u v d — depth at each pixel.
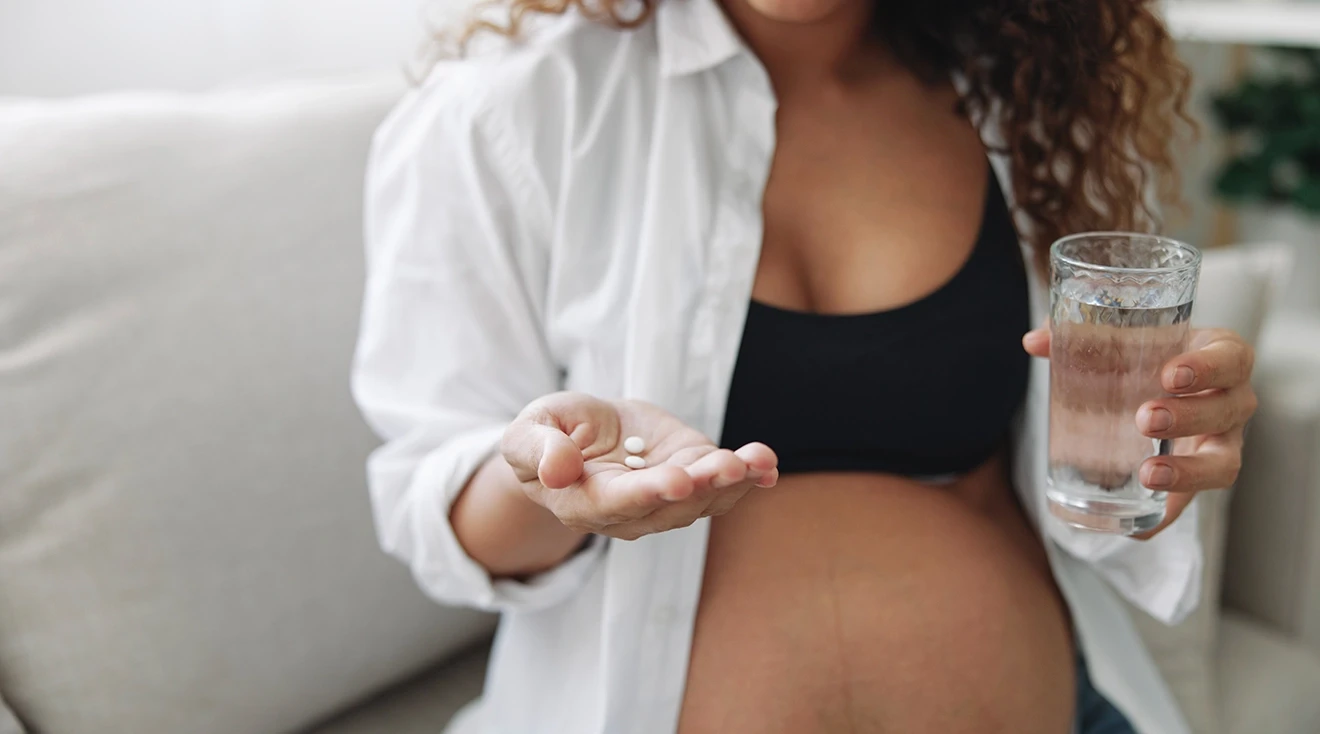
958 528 0.97
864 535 0.95
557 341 0.98
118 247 1.09
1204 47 2.30
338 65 1.69
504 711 1.06
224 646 1.11
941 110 1.06
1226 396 0.77
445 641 1.30
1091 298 0.73
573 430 0.76
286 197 1.18
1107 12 1.03
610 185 0.97
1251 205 2.30
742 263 0.94
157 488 1.08
